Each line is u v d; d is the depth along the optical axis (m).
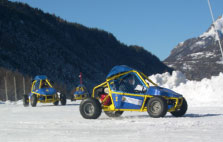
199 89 19.91
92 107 9.75
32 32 154.00
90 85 128.12
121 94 10.01
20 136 6.13
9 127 7.85
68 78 124.75
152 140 5.24
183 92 20.72
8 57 111.81
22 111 15.54
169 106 9.48
